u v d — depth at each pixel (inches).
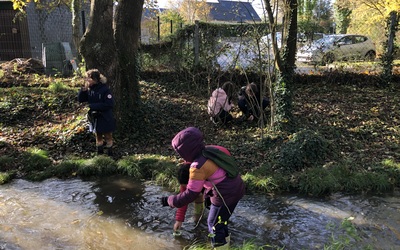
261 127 264.2
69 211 180.5
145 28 626.5
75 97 346.0
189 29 410.9
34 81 399.2
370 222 169.9
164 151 256.2
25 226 164.7
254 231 162.7
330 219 173.6
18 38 661.3
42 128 291.1
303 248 148.7
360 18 782.5
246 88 284.8
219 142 266.1
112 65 268.7
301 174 213.3
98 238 156.4
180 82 405.7
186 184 150.8
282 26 272.7
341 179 209.8
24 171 230.1
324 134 273.4
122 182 218.5
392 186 209.3
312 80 422.3
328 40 453.1
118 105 274.8
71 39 721.0
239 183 139.7
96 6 263.3
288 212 181.2
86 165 229.1
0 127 294.4
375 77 418.3
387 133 277.1
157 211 182.4
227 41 383.9
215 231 138.7
